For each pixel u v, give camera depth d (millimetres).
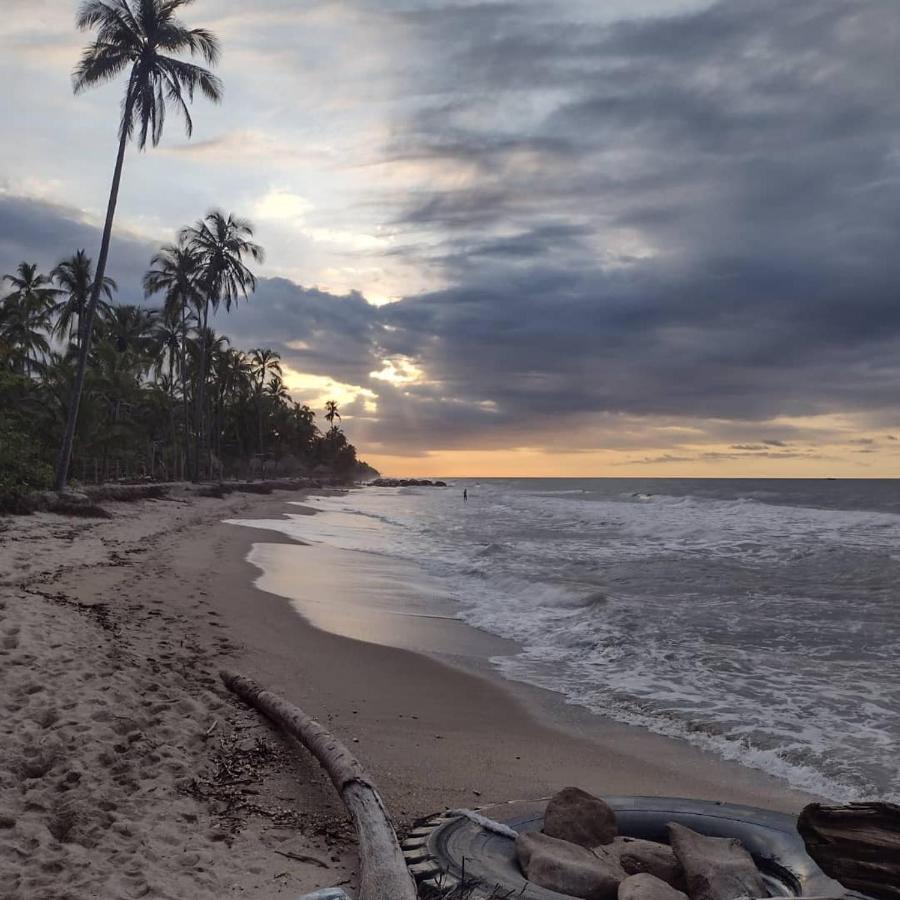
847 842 3566
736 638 10742
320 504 56344
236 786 5090
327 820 4688
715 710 7492
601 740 6645
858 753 6281
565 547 23047
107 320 56219
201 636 9195
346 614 12125
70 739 5250
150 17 27781
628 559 19859
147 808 4586
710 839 4266
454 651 10008
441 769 5730
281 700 6352
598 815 4375
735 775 5859
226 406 80250
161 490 38875
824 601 13695
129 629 8773
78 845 4074
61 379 35625
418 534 28406
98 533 19375
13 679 6211
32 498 22406
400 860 3879
